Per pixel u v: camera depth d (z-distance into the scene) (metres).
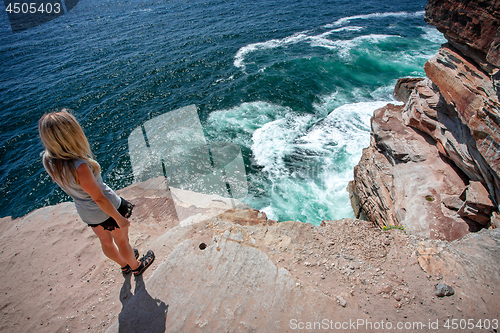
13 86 21.05
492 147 4.49
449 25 5.35
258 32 28.38
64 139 1.88
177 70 21.58
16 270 3.12
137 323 2.52
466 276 3.01
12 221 3.78
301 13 33.62
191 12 38.28
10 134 16.08
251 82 19.28
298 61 21.89
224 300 2.65
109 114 16.78
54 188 12.80
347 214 9.68
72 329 2.53
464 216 5.45
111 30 33.38
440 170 6.75
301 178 11.20
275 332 2.41
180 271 2.92
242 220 3.69
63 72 22.84
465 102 5.24
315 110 16.25
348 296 2.77
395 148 7.57
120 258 2.84
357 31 27.50
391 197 6.99
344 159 11.98
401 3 36.03
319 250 3.35
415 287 2.92
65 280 2.98
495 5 4.27
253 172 11.71
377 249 3.44
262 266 2.98
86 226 3.65
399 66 21.06
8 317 2.67
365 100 17.16
